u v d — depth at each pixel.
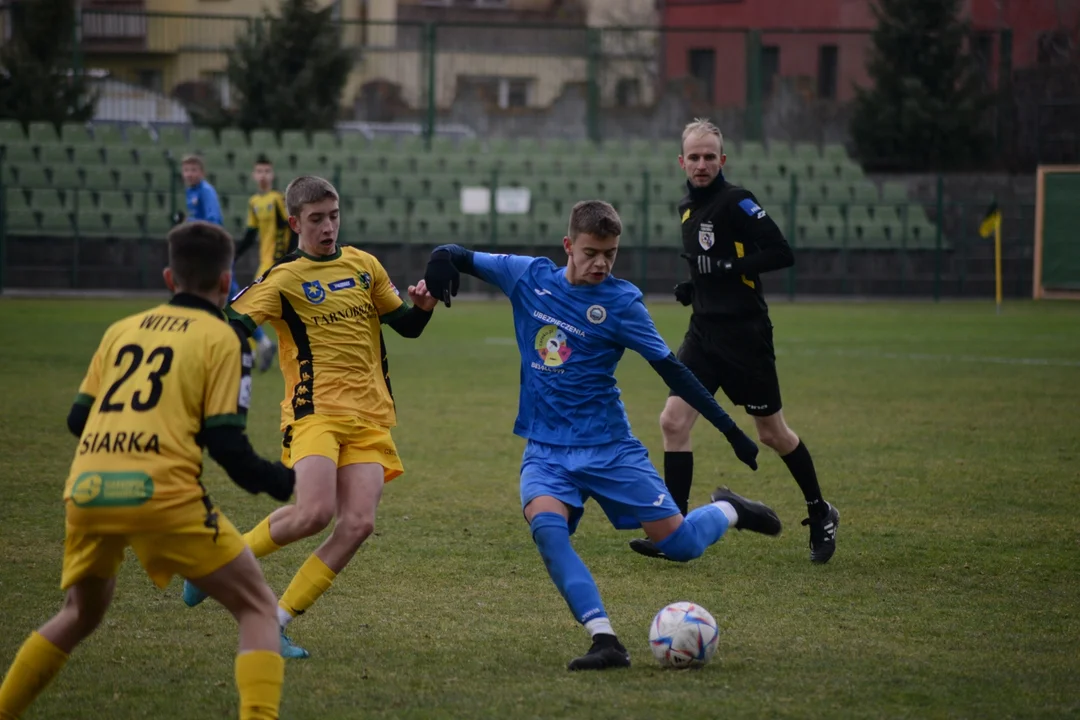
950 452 27.05
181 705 11.46
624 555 18.05
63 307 62.97
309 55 86.06
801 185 86.31
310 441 13.65
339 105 88.56
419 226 79.62
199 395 10.17
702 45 100.12
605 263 13.34
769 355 18.66
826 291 85.25
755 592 16.00
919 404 34.91
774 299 83.62
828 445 27.95
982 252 86.94
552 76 99.44
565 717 11.07
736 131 94.44
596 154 87.25
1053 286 86.19
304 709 11.30
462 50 96.88
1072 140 91.12
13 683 10.41
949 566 17.41
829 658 13.01
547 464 13.45
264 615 10.45
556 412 13.55
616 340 13.47
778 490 23.11
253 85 85.00
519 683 12.09
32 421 28.81
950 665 12.77
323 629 14.12
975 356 48.50
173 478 9.95
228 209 76.31
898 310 74.69
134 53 94.06
